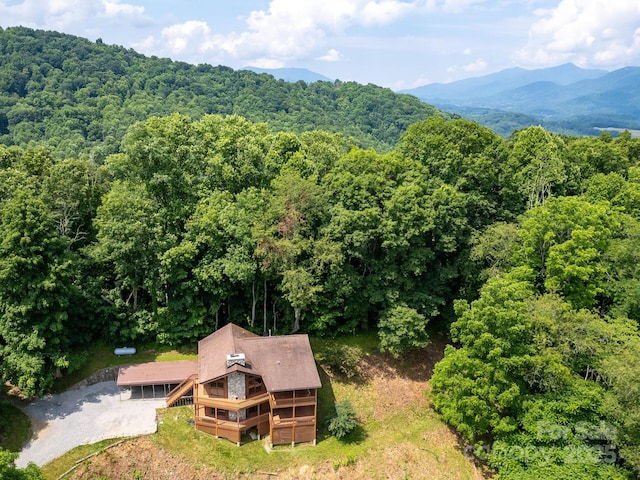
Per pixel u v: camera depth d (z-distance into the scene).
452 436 42.53
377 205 47.22
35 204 38.38
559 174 56.62
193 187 48.44
